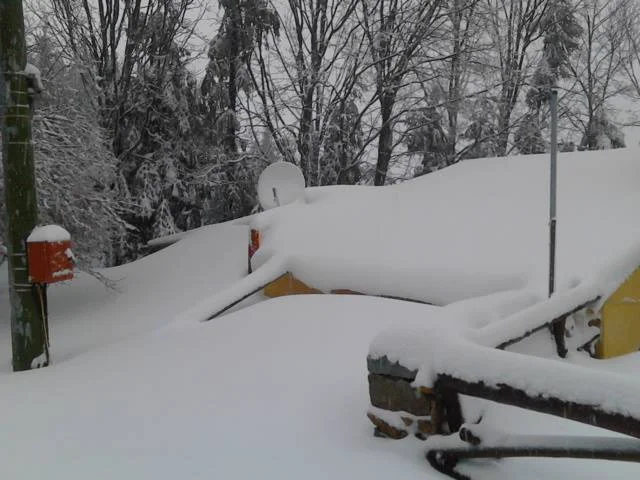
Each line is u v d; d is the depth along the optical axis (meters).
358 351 3.67
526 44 19.47
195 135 16.48
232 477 2.31
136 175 15.52
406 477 2.25
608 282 3.68
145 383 3.58
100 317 6.95
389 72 16.62
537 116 17.75
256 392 3.21
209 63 16.58
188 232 11.06
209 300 5.45
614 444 1.92
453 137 18.88
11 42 5.00
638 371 3.41
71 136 9.32
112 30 15.41
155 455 2.55
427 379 2.40
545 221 4.96
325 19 17.17
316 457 2.44
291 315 4.52
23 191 5.06
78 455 2.61
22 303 5.06
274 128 16.78
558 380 2.00
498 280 4.33
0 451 2.72
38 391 3.66
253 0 16.44
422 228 5.51
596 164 5.82
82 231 9.30
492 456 2.16
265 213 6.68
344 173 17.11
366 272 5.16
